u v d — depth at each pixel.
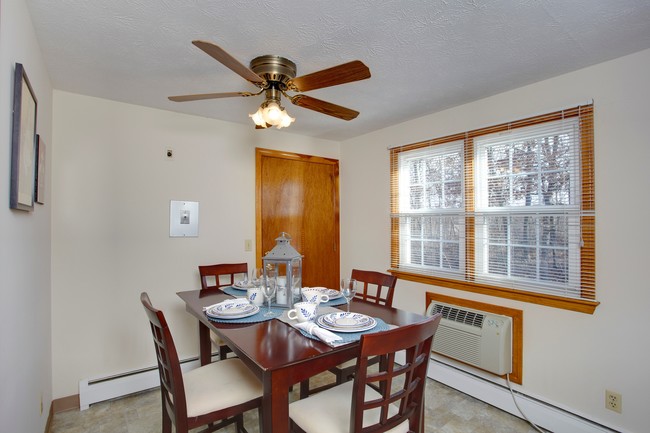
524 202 2.28
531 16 1.50
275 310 1.87
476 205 2.54
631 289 1.80
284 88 1.80
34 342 1.64
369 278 2.36
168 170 2.75
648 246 1.75
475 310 2.46
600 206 1.91
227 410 1.51
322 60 1.89
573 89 2.04
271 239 3.32
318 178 3.67
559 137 2.11
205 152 2.94
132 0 1.38
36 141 1.62
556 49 1.78
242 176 3.14
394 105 2.64
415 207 3.04
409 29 1.60
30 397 1.54
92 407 2.34
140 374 2.53
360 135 3.56
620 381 1.83
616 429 1.83
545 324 2.13
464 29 1.60
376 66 1.98
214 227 2.97
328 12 1.46
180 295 2.28
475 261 2.54
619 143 1.85
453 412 2.27
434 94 2.42
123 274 2.55
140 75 2.09
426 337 1.26
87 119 2.43
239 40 1.68
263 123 1.83
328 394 1.56
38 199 1.69
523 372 2.23
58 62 1.92
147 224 2.65
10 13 1.15
